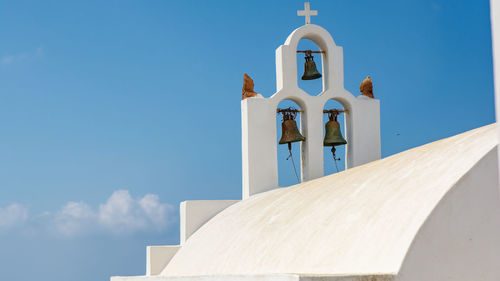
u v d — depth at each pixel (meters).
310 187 14.70
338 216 11.20
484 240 8.66
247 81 20.08
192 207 19.28
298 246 11.45
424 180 9.84
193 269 15.66
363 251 9.38
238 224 15.66
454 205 8.67
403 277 8.27
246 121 19.55
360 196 11.30
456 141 10.94
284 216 13.49
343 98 20.14
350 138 20.19
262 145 19.52
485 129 10.80
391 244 8.86
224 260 14.09
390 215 9.62
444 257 8.49
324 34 20.27
